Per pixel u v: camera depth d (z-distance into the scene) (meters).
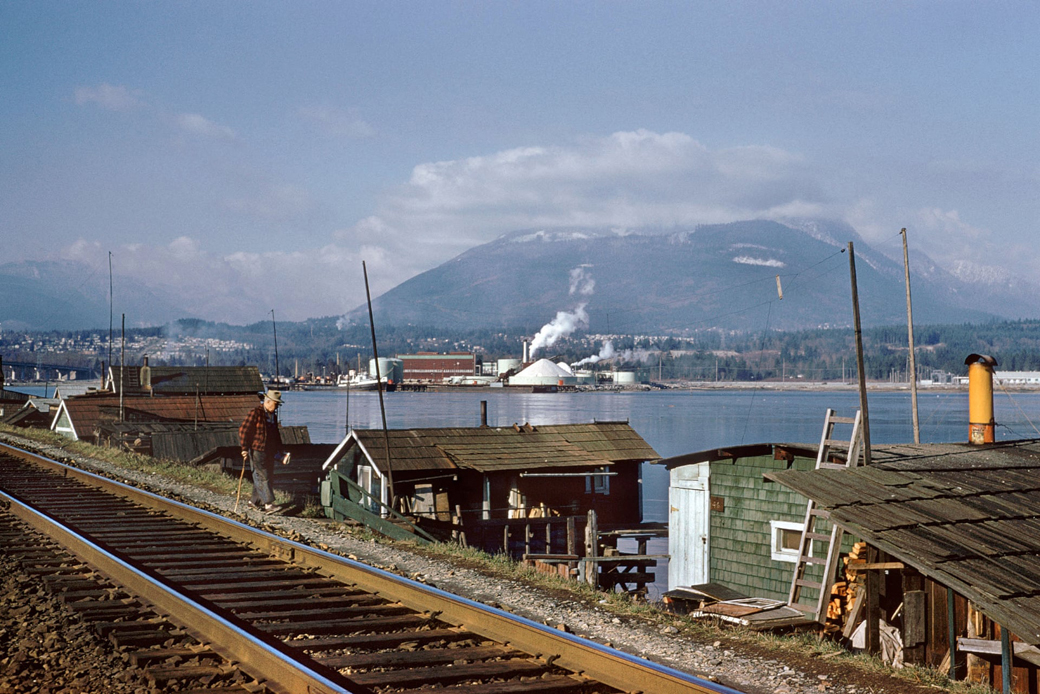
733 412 194.62
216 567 11.61
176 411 55.91
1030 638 10.12
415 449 31.20
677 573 23.58
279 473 33.75
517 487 31.61
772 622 13.67
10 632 8.05
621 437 35.31
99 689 6.51
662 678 6.28
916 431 31.19
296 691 6.27
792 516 20.70
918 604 12.67
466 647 7.75
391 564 13.38
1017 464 16.66
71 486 21.06
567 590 12.02
